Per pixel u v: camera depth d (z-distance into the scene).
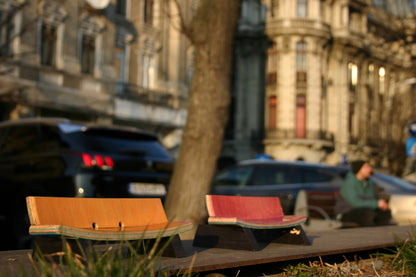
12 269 1.69
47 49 18.39
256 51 32.97
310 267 2.61
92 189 5.48
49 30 18.47
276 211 3.05
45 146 5.96
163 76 23.80
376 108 29.95
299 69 31.95
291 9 31.91
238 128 33.31
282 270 2.61
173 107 23.80
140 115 21.94
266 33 32.22
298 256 2.21
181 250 2.12
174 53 24.41
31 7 17.56
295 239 2.73
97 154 5.68
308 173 7.96
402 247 2.80
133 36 22.50
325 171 7.87
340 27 32.75
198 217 5.15
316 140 31.53
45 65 18.28
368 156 34.44
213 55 5.29
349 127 33.66
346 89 32.84
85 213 2.04
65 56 18.95
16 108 17.03
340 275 2.51
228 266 1.91
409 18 15.16
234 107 34.00
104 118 20.36
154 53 23.52
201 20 5.32
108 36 21.03
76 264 1.60
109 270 1.57
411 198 8.02
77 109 18.98
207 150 5.27
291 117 31.62
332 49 33.38
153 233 2.00
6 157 6.45
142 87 22.36
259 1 32.91
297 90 31.80
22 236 6.02
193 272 1.87
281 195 7.95
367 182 6.50
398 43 15.50
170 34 24.45
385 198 7.89
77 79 19.30
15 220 6.13
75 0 19.44
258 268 2.58
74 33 19.41
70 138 5.79
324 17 32.84
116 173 5.71
